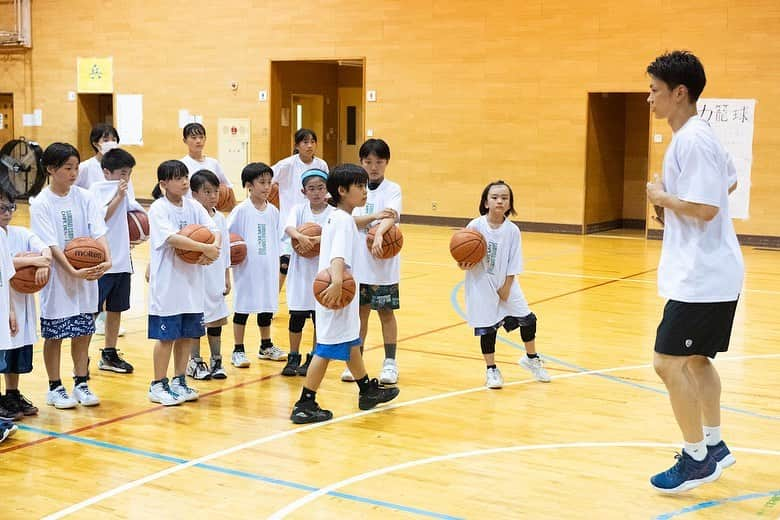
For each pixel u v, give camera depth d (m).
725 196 3.57
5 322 4.42
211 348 5.72
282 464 4.10
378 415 4.91
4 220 4.43
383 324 5.58
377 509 3.56
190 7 17.30
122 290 5.86
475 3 14.84
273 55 16.66
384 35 15.65
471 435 4.55
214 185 5.72
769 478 3.95
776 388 5.49
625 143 15.62
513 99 14.70
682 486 3.68
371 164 5.55
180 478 3.92
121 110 18.20
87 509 3.55
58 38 18.67
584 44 14.07
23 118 19.22
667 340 3.61
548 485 3.85
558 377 5.75
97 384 5.56
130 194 6.20
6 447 4.34
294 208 5.71
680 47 13.40
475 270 5.44
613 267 10.80
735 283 3.57
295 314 5.70
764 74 12.91
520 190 14.80
